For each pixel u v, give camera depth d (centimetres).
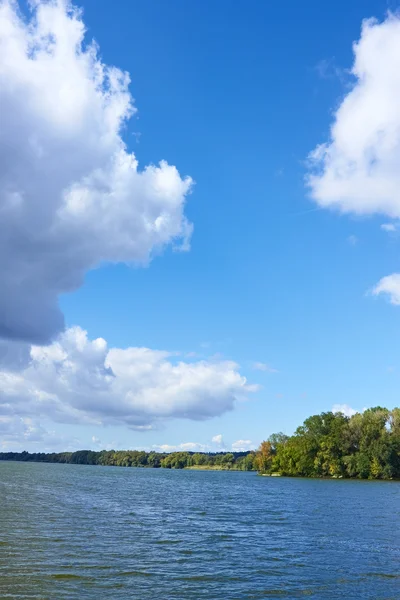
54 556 3212
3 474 15925
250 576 2925
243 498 9188
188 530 4791
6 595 2345
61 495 8388
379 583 2816
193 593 2533
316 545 4016
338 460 17825
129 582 2669
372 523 5500
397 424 17475
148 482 15238
